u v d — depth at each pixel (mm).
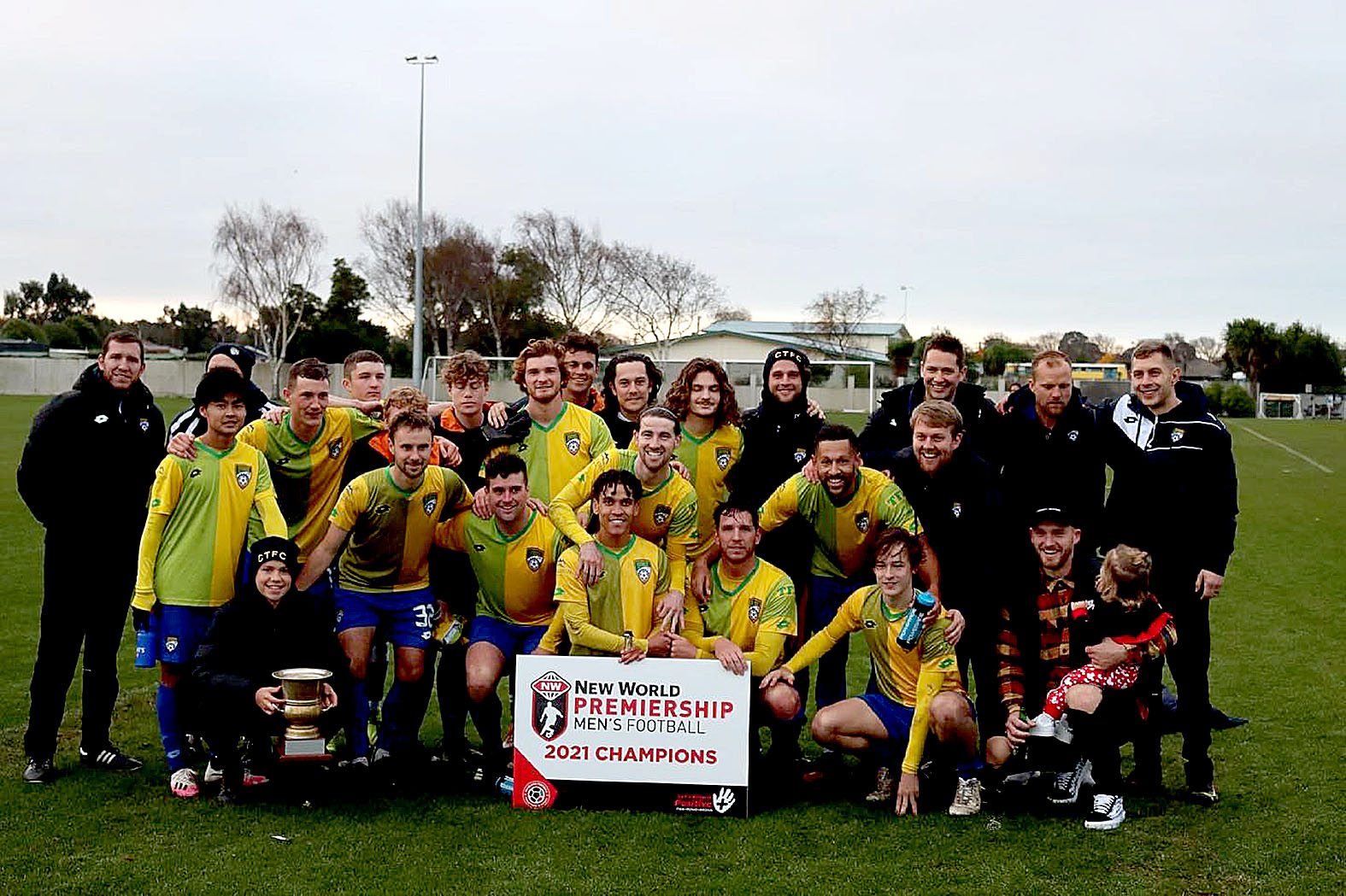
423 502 5930
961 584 6000
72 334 75688
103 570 6113
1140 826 5336
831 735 5703
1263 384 65500
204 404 5812
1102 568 5586
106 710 6234
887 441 6906
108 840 5129
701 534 6543
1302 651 9070
